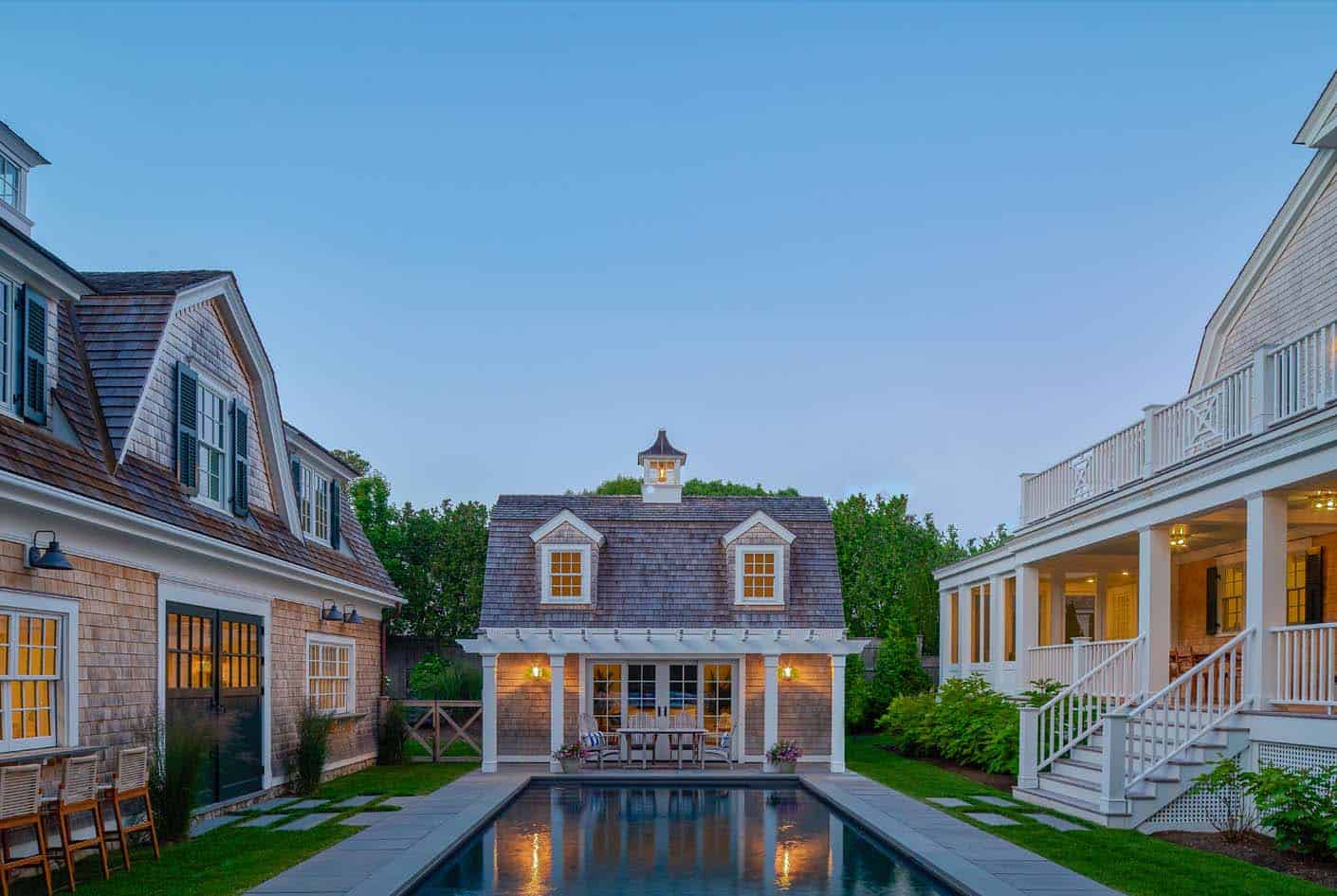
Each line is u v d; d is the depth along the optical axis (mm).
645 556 23906
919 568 30469
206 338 14898
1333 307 15398
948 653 27750
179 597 13203
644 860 11820
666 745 22953
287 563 16344
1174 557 20391
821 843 12977
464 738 23203
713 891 10117
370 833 12688
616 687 23078
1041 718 16906
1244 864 10602
